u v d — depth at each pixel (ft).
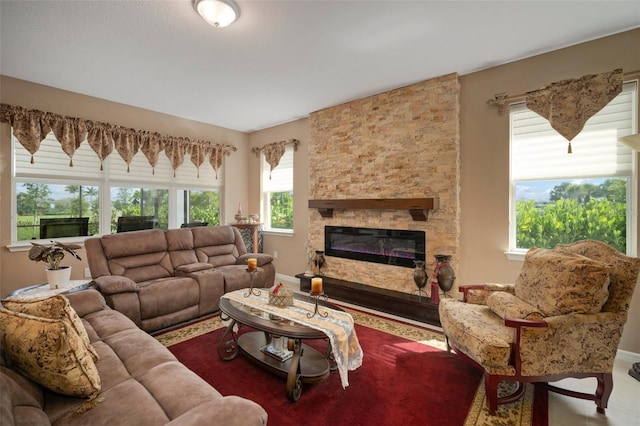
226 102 13.39
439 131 10.84
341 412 5.90
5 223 10.72
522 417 5.80
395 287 12.06
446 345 8.49
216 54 9.16
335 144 13.82
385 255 12.35
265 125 17.22
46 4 6.79
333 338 6.07
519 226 9.94
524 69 9.49
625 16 7.38
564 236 9.21
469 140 10.54
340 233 13.82
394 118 11.93
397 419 5.72
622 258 6.21
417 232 11.47
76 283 8.63
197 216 16.56
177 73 10.46
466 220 10.61
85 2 6.75
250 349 7.72
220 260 13.37
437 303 10.26
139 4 6.83
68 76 10.66
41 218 11.65
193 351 8.32
